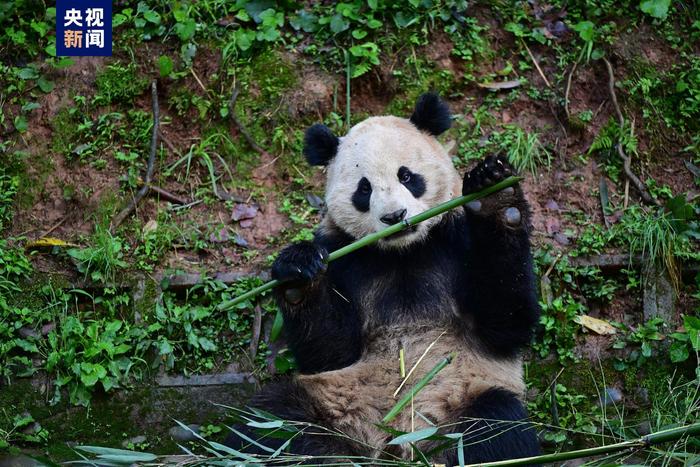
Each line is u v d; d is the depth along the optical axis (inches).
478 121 405.1
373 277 307.3
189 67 420.8
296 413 283.1
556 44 424.2
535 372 343.0
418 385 262.4
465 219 307.6
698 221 370.3
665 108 408.2
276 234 386.3
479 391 286.4
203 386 343.3
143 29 429.7
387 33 424.5
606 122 405.7
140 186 396.5
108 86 416.2
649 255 359.3
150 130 409.7
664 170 396.2
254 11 430.3
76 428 336.8
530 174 392.8
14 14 434.0
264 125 411.2
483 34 426.3
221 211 393.4
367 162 297.4
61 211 391.5
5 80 417.4
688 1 434.6
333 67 418.9
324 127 316.8
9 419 337.1
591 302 363.6
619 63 416.2
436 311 302.7
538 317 299.9
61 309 359.3
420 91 413.4
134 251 374.9
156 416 339.9
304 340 301.0
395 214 282.7
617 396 335.3
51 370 341.7
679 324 349.1
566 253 368.2
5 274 363.9
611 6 431.5
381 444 283.4
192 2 434.6
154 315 356.5
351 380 292.5
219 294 363.6
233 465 240.7
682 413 322.7
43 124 408.5
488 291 294.5
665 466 277.7
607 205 384.2
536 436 282.5
